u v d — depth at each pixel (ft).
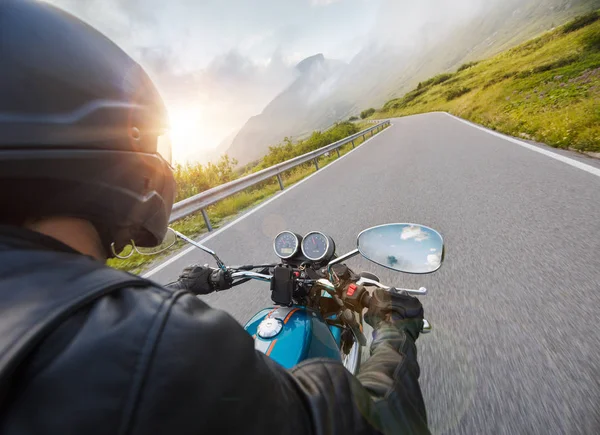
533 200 14.88
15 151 1.48
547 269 9.35
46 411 0.97
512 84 76.28
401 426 2.30
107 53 2.04
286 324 4.44
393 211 16.99
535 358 6.53
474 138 38.52
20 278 1.20
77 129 1.67
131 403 1.10
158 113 2.34
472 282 9.38
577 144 23.58
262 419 1.42
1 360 0.94
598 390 5.67
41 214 1.64
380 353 3.05
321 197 23.44
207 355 1.33
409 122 103.71
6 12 1.71
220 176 38.88
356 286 4.12
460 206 15.92
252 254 14.92
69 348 1.06
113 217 1.94
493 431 5.32
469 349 7.04
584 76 50.75
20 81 1.55
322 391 1.82
